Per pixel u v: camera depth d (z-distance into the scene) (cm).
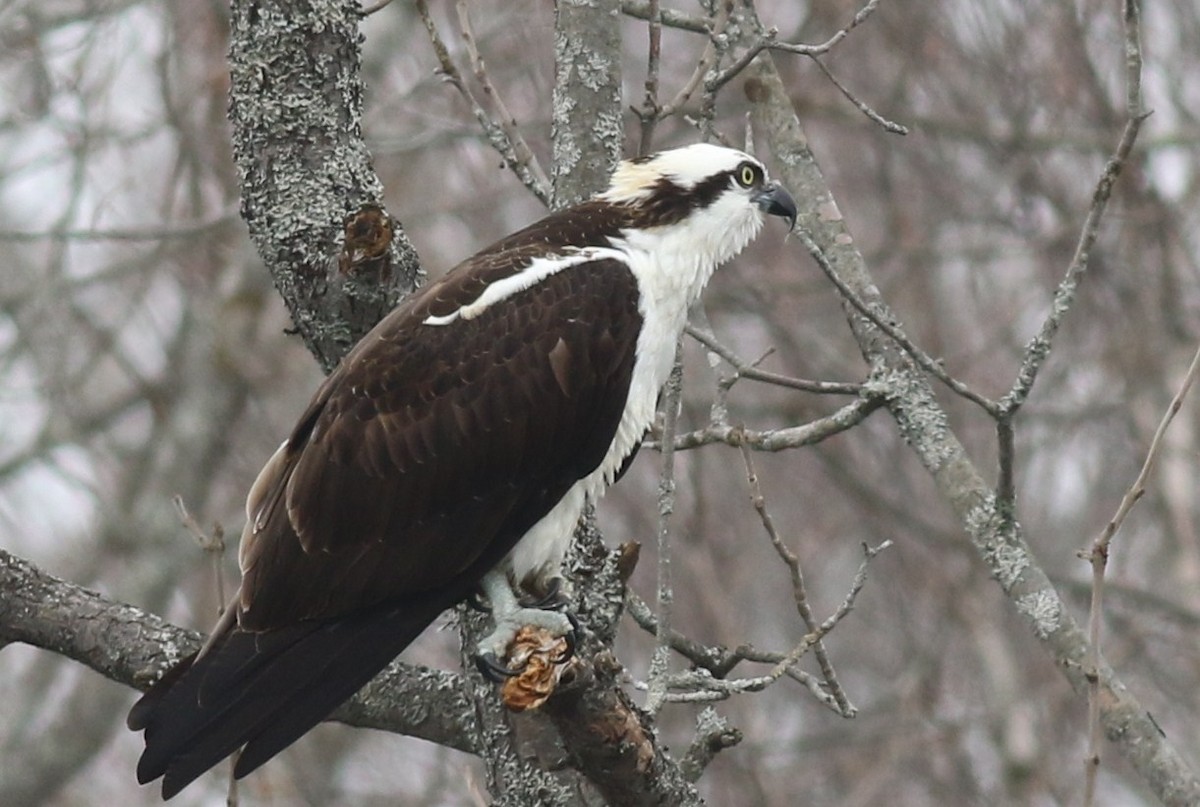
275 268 866
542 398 833
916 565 1683
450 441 823
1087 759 707
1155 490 1603
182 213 1706
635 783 748
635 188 879
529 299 840
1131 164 1578
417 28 1702
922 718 1609
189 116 1603
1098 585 722
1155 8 1675
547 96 1535
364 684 812
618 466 870
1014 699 1587
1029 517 1667
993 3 1633
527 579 846
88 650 873
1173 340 1588
